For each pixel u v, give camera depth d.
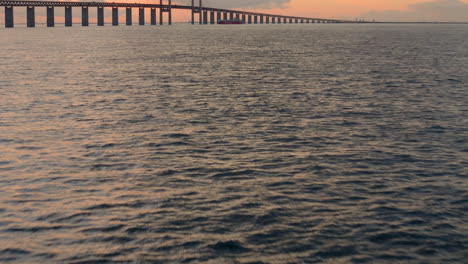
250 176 20.62
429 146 25.69
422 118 32.88
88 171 21.11
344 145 25.86
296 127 30.11
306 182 19.86
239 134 28.20
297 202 17.62
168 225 15.59
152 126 29.97
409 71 63.59
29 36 195.25
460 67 69.50
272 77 56.62
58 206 17.12
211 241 14.49
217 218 16.16
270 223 15.77
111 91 43.88
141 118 32.28
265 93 43.84
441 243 14.42
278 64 74.75
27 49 108.50
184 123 30.92
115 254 13.70
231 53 101.44
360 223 15.80
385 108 36.50
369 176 20.67
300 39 183.38
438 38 193.88
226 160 23.00
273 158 23.38
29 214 16.42
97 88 45.66
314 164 22.41
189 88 46.75
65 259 13.43
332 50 113.12
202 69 65.69
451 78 55.59
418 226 15.59
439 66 71.12
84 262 13.27
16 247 14.11
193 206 17.17
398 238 14.75
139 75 57.19
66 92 42.78
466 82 51.97
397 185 19.55
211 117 32.94
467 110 35.75
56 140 26.30
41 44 132.38
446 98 41.22
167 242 14.42
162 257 13.55
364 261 13.38
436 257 13.61
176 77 55.72
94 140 26.39
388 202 17.69
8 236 14.79
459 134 28.36
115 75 56.84
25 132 27.98
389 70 64.94
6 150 24.28
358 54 98.69
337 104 38.19
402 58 87.19
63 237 14.74
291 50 113.50
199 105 37.38
